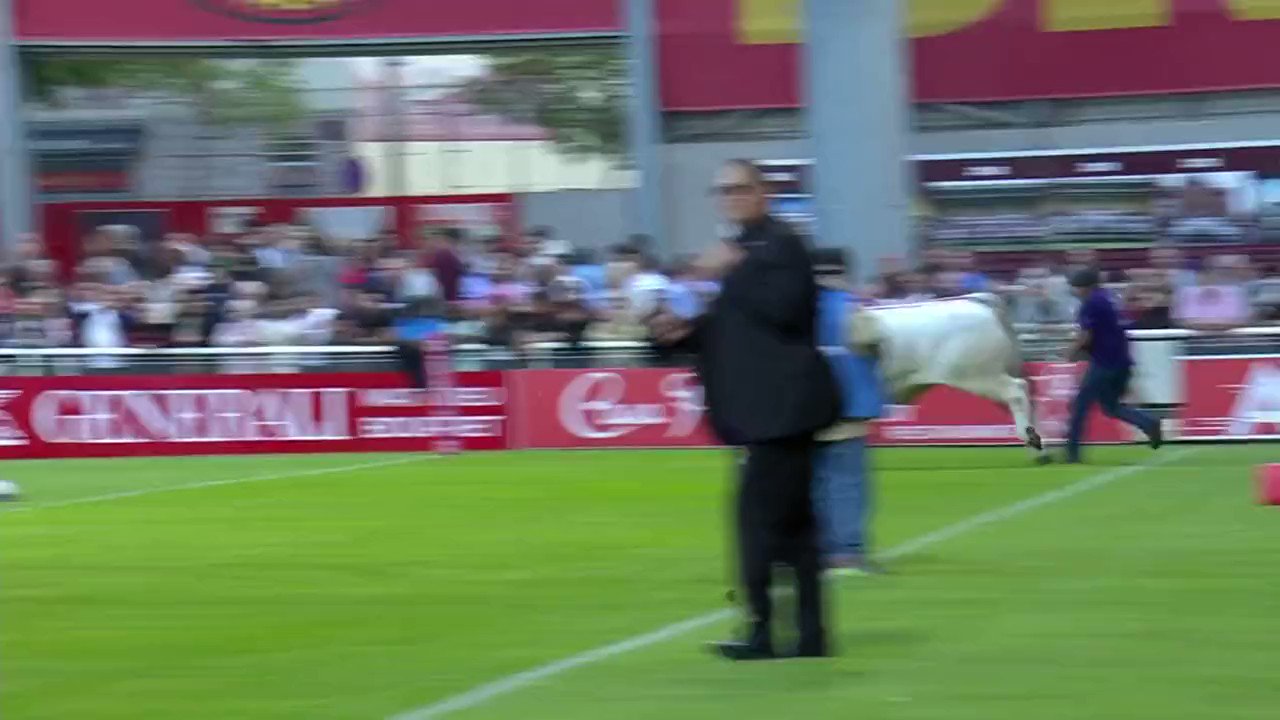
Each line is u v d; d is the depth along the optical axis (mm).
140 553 36562
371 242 79875
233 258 76500
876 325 30266
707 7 90312
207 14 91188
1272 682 21641
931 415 63438
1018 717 19797
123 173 91438
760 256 21656
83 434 65125
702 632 25859
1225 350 62938
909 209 86250
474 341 66438
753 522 23016
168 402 65375
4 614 28703
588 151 91375
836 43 68875
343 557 35562
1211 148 85312
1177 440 63219
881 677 22109
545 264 70312
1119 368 55812
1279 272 81688
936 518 40969
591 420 65688
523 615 27984
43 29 89812
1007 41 88438
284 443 65562
